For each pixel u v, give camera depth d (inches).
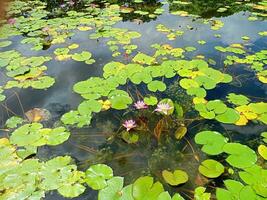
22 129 96.3
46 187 75.2
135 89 118.2
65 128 98.7
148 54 144.9
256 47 151.9
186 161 84.9
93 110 104.2
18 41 162.4
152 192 72.4
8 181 77.1
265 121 97.7
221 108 102.7
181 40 159.9
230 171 79.8
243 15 200.4
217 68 131.6
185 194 73.9
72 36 168.1
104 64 137.1
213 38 163.0
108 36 165.2
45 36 168.2
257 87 118.0
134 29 175.8
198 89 114.3
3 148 88.6
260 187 72.4
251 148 88.5
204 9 213.2
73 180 77.1
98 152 89.4
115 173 81.5
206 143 87.7
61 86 122.2
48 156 87.5
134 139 93.1
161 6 220.8
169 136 94.1
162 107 94.9
